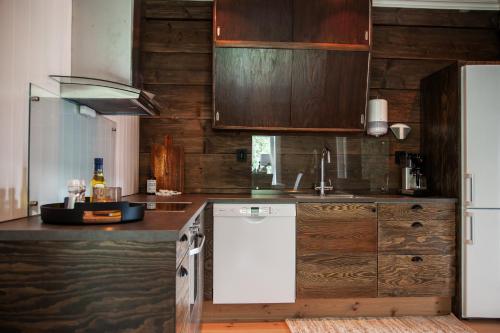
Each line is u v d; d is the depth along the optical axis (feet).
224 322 9.45
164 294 3.99
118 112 7.41
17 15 4.75
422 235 9.65
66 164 6.09
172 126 11.28
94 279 3.98
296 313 9.62
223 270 9.30
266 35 10.18
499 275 9.44
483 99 9.52
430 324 9.20
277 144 11.43
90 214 4.41
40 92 5.29
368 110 11.10
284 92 10.50
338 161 11.51
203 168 11.32
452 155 9.92
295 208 9.42
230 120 10.53
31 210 5.12
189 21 11.25
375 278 9.53
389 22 11.63
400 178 11.61
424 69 11.75
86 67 6.10
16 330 3.99
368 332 8.66
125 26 6.11
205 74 11.30
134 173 10.63
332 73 10.47
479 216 9.48
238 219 9.32
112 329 3.99
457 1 11.51
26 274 3.99
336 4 10.28
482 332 8.75
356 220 9.52
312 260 9.43
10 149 4.67
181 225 4.38
